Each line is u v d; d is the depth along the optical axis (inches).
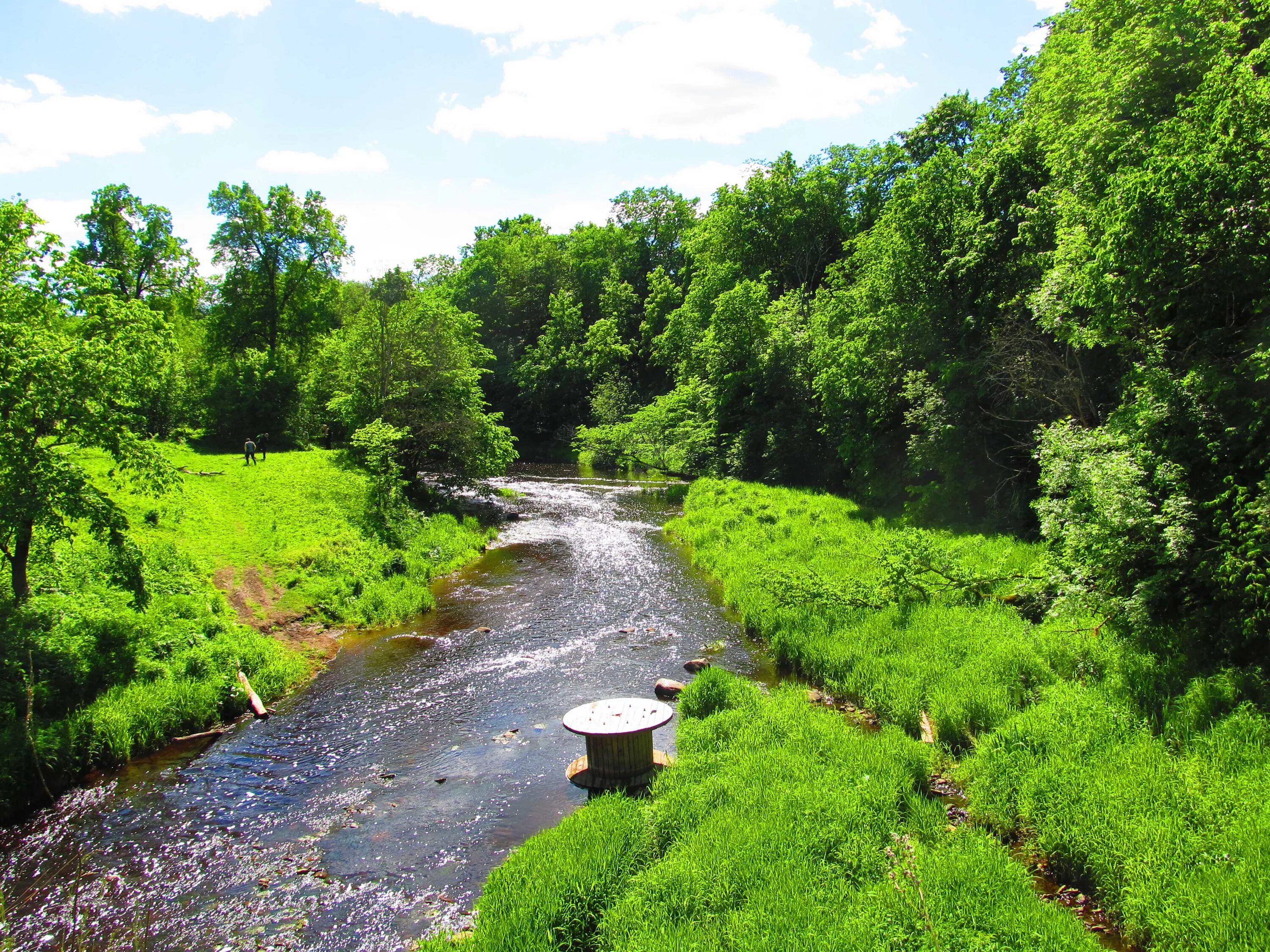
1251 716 319.6
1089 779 318.0
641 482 1769.2
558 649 609.0
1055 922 243.8
